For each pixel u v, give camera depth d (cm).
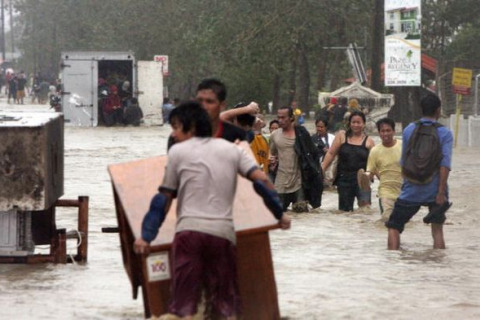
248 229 1277
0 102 13200
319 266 1900
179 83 11600
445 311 1506
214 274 1210
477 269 1898
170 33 10875
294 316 1461
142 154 4922
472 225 2625
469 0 9481
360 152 2802
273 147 2783
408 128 2094
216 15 8125
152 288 1268
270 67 8131
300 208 2777
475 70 7206
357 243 2228
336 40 8694
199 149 1220
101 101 7644
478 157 5044
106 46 11525
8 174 1784
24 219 1866
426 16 9481
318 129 3497
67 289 1653
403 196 2111
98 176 3803
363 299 1589
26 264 1884
